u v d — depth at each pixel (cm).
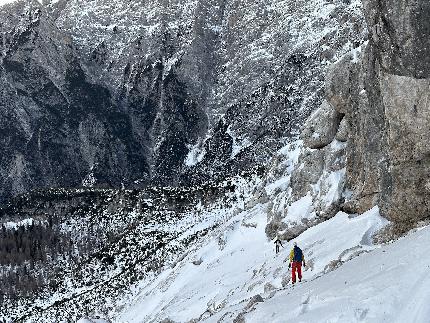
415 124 3027
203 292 5878
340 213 4541
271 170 8719
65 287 16812
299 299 2159
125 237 19212
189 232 15938
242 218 8044
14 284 17800
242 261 6219
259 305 2405
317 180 5325
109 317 9538
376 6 3139
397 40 2995
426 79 2933
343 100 4728
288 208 5694
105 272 16600
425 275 1770
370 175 4050
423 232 2277
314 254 3647
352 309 1766
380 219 3569
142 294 9394
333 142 5094
